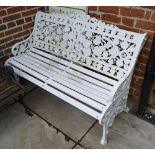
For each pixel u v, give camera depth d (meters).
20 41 2.50
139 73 2.10
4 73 2.17
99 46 2.00
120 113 2.21
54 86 1.96
